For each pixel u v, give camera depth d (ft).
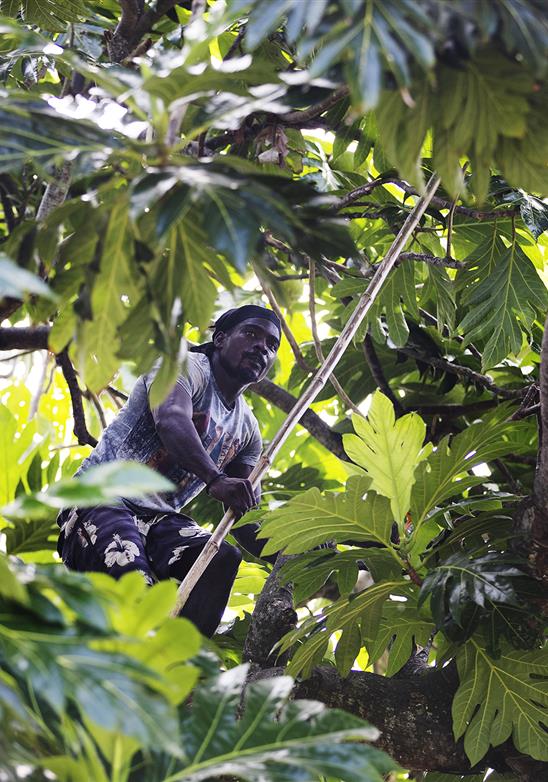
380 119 10.65
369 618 17.89
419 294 25.27
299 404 15.83
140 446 18.60
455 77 10.16
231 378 19.20
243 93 10.36
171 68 10.14
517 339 21.36
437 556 19.12
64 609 9.93
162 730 8.19
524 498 17.20
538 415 17.83
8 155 9.75
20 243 10.64
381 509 16.83
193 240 10.95
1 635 8.56
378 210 21.75
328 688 17.80
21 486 21.77
